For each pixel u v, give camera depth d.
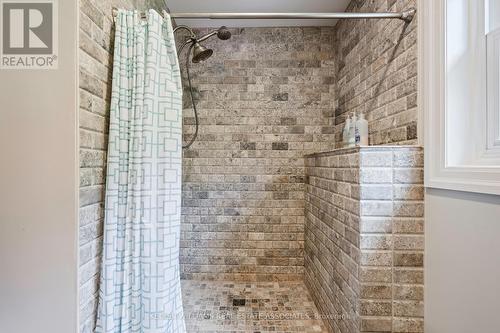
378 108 1.47
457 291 0.95
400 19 1.24
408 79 1.21
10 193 0.87
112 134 1.04
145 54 1.08
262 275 2.13
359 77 1.71
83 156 0.91
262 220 2.14
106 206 1.02
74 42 0.87
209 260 2.13
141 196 1.06
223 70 2.14
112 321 1.01
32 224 0.88
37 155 0.87
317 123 2.14
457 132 0.99
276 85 2.14
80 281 0.90
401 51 1.26
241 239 2.14
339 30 2.05
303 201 2.14
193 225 2.14
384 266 1.13
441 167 1.01
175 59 1.17
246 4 1.88
